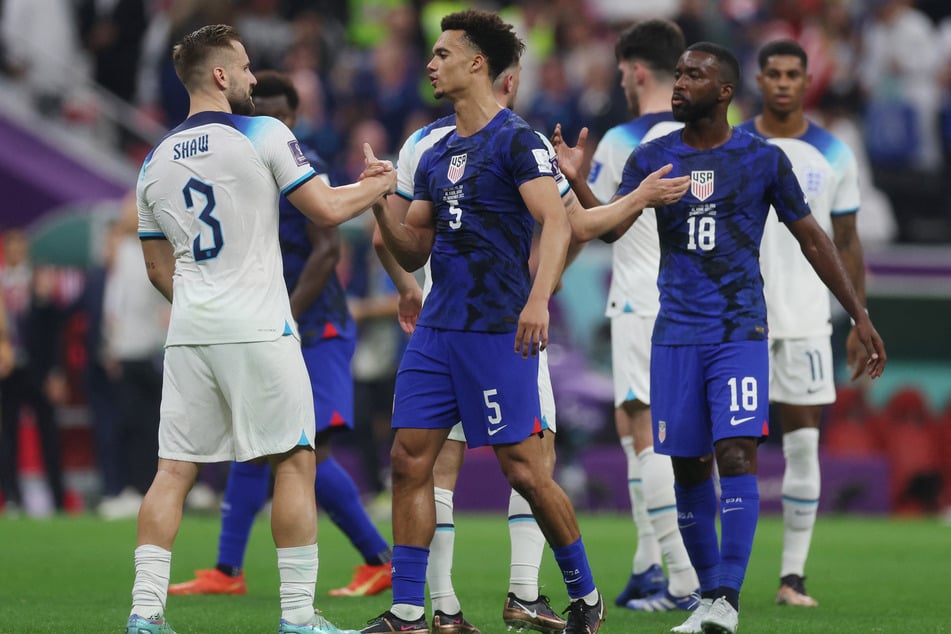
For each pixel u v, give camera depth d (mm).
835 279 21469
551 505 19828
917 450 53250
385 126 62625
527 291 20000
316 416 26938
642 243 26281
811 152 27484
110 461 48281
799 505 26766
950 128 68062
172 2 63625
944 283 57844
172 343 19641
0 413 48312
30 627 22062
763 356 21141
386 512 45531
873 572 32250
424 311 20219
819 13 68312
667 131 26234
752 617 24000
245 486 27359
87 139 62125
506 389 19672
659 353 21656
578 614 20312
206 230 19438
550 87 59906
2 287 48688
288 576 19656
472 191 19672
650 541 26219
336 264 26906
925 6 72875
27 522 43000
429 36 67750
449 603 21594
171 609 24812
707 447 21531
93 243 51094
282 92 27234
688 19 61125
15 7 62344
